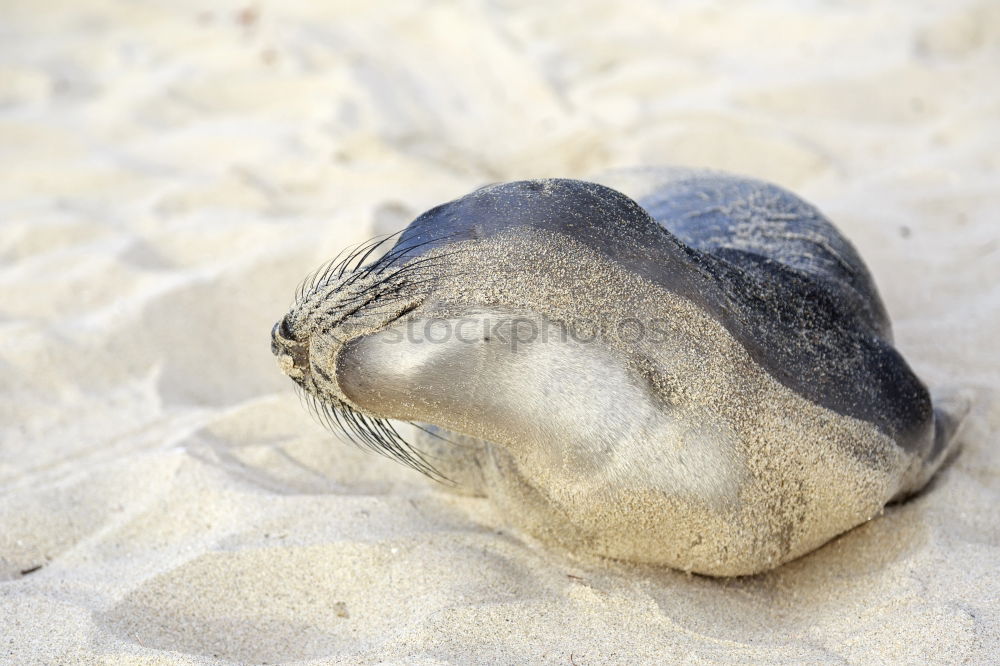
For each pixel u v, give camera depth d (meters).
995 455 13.98
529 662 10.39
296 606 11.60
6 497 13.98
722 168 23.92
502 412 10.56
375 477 14.60
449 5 34.47
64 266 20.55
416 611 11.18
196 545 12.55
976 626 10.50
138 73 32.12
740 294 11.58
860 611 11.22
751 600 11.80
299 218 22.12
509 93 29.19
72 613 11.34
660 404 10.81
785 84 27.34
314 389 10.79
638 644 10.67
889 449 12.05
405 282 10.29
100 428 15.94
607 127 25.73
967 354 16.33
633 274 10.82
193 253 21.08
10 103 30.70
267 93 30.45
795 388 11.45
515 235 10.52
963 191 21.58
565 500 11.40
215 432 15.51
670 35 32.38
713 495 11.09
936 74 27.38
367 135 26.16
